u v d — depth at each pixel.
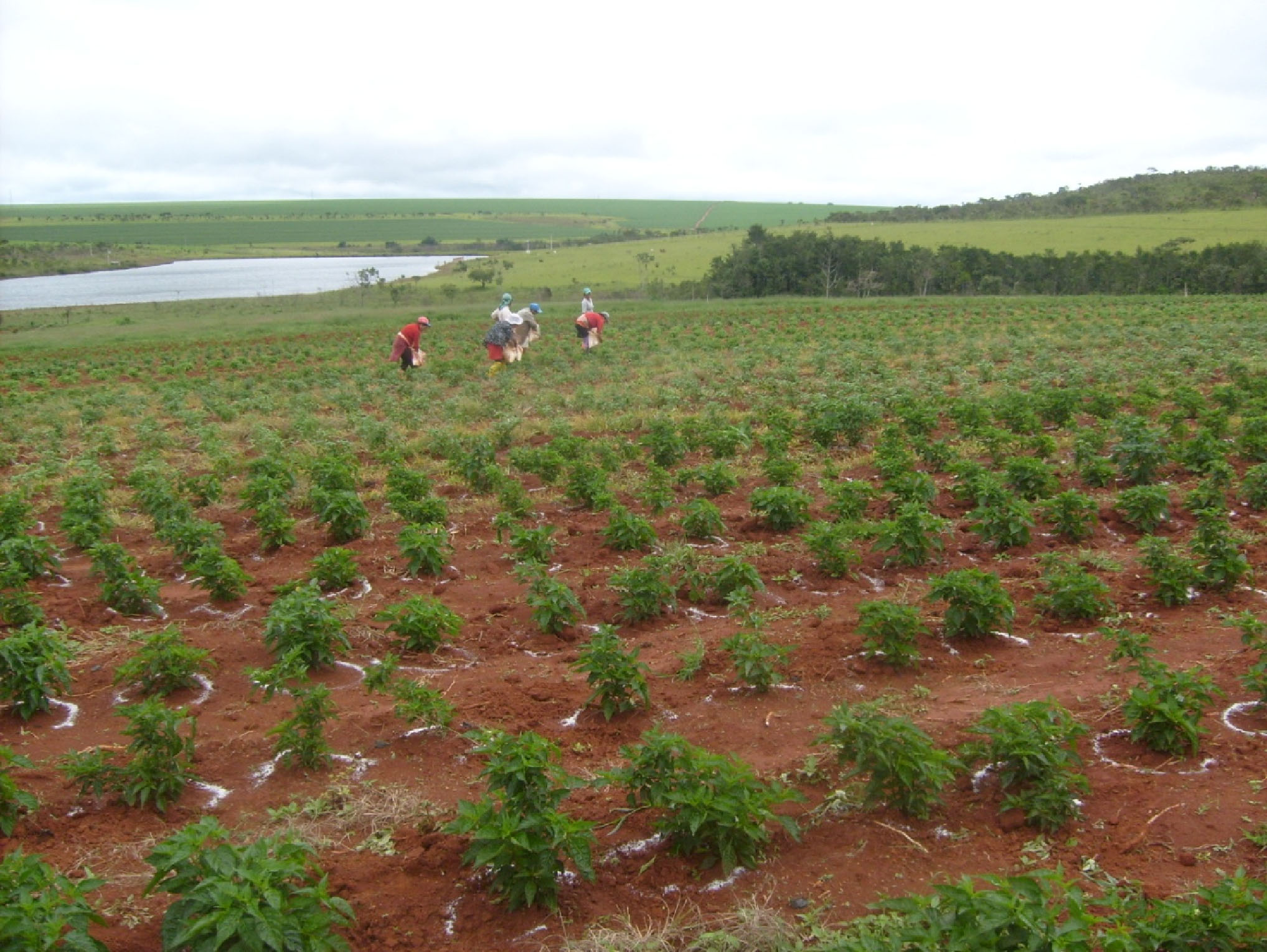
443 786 6.00
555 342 34.78
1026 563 9.90
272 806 5.75
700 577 9.10
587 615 8.86
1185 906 4.15
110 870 5.12
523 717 6.88
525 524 11.80
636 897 4.89
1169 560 8.81
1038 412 17.14
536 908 4.76
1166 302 48.22
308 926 4.02
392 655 7.31
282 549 10.91
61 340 43.44
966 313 43.84
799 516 11.27
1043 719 5.59
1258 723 6.47
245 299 66.50
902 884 4.92
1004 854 5.13
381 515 12.35
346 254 163.88
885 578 9.62
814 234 68.88
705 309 50.34
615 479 14.09
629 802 5.20
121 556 9.05
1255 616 8.23
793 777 5.89
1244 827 5.26
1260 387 19.61
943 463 13.97
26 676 6.80
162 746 5.70
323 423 19.41
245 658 7.97
